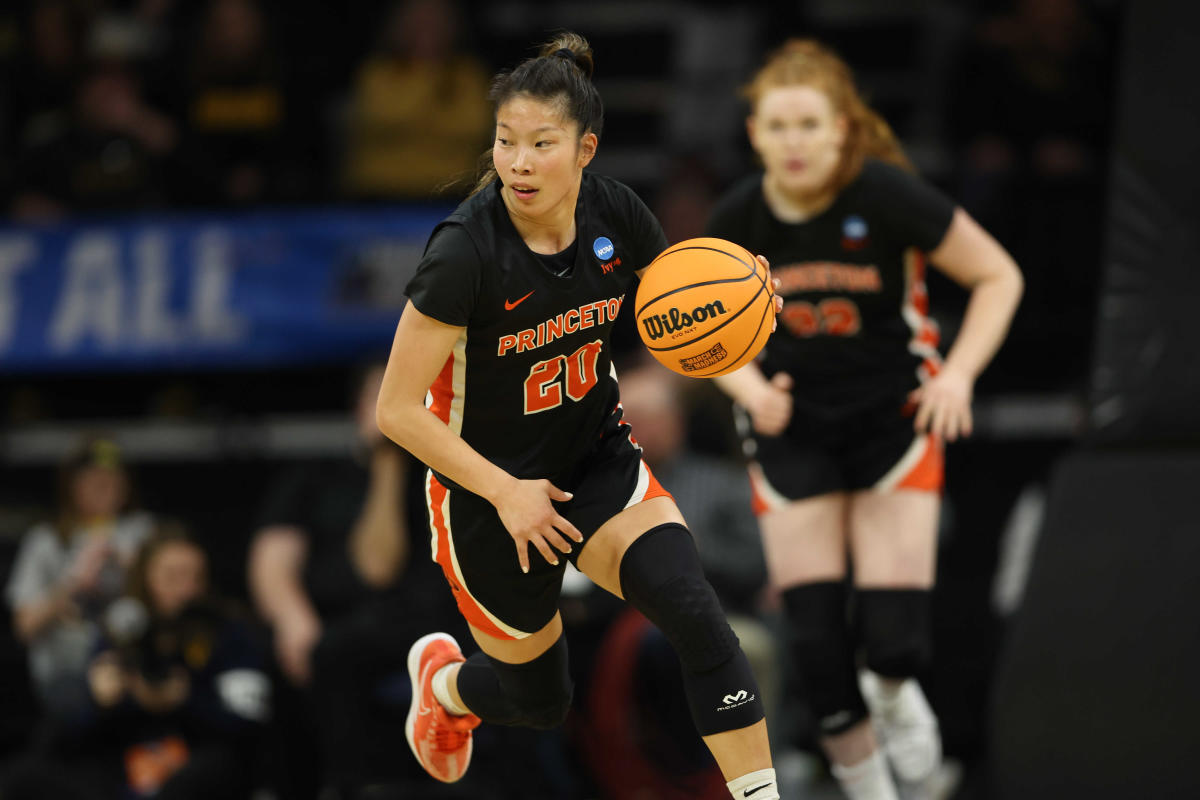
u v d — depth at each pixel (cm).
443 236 1083
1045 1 3244
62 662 2573
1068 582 1853
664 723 2098
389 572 2216
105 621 2383
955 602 2847
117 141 3266
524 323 1107
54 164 3259
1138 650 1772
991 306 1524
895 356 1549
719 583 2270
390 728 2145
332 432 3253
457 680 1380
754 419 1533
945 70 3575
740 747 1118
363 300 3075
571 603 2136
